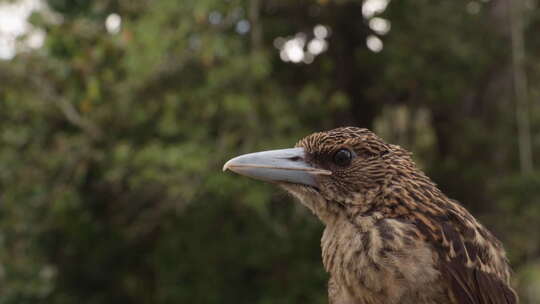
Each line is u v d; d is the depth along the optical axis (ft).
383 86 34.63
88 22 27.96
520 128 35.68
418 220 10.18
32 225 31.89
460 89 35.29
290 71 35.04
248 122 28.53
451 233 10.19
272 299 32.30
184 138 30.78
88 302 36.47
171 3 27.07
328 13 33.68
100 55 27.07
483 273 10.40
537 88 37.93
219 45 26.89
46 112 31.65
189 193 28.84
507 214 34.94
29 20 26.96
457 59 34.32
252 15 29.19
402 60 32.50
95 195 35.81
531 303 32.96
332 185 10.87
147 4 29.35
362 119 37.19
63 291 36.29
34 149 31.65
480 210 37.52
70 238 35.04
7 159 30.99
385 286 9.74
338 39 35.35
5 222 31.19
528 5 37.52
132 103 30.55
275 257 33.24
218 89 28.60
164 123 29.37
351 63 36.17
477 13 37.50
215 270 34.37
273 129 29.19
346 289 10.28
